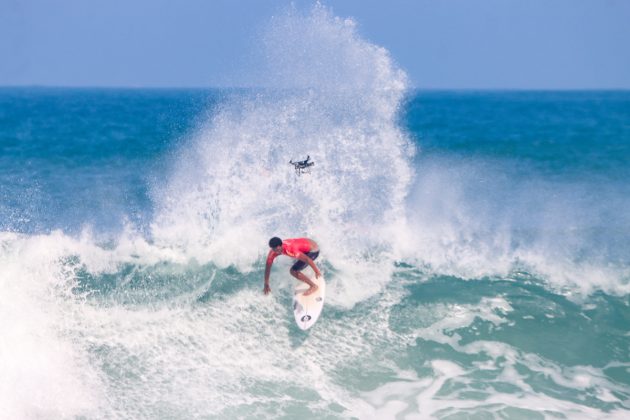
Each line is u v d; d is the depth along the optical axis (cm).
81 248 1523
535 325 1399
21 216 2623
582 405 1100
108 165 4000
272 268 1528
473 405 1094
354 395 1126
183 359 1192
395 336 1340
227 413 1043
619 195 3158
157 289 1421
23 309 1252
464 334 1358
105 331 1248
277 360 1222
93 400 1051
